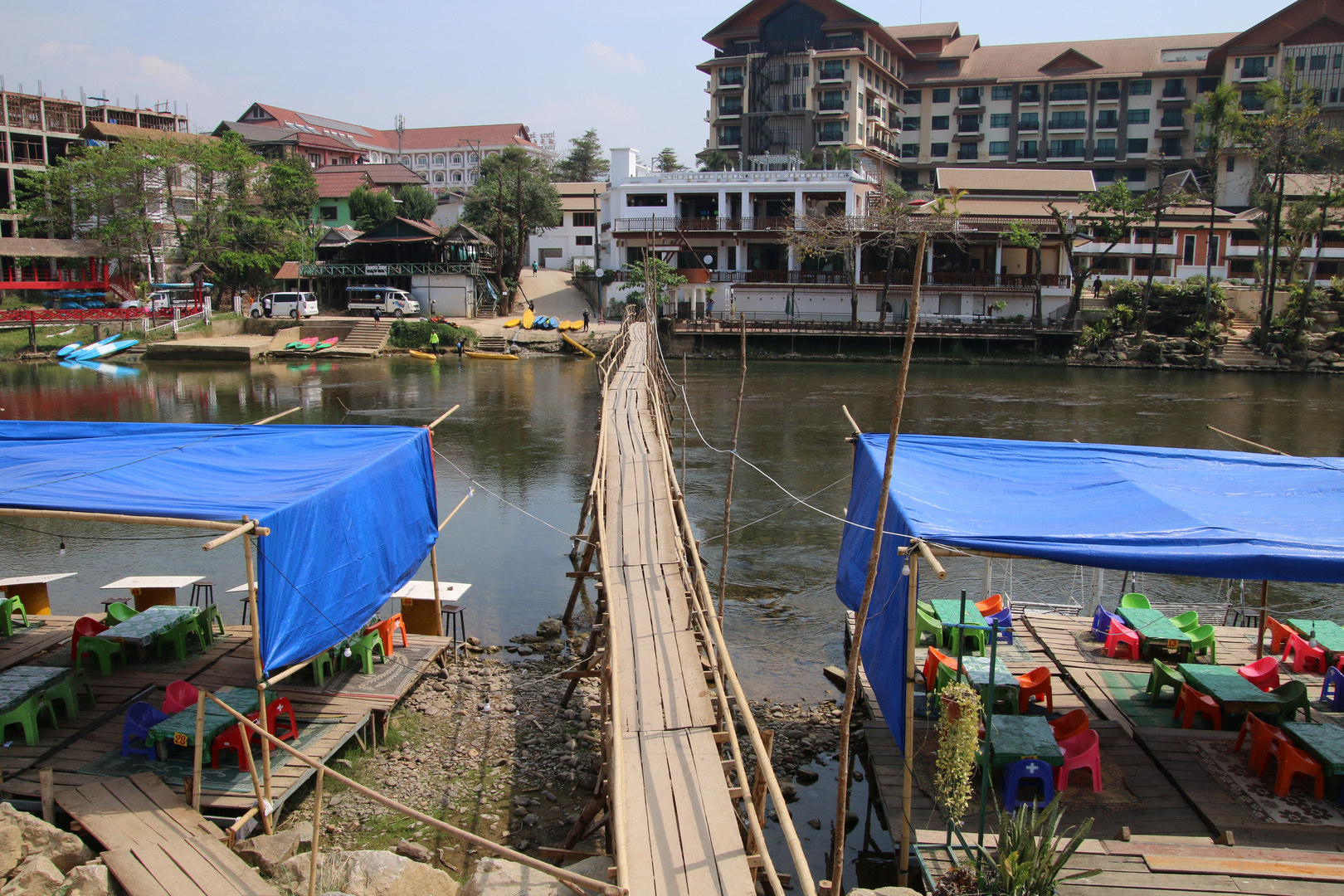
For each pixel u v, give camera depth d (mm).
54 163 70938
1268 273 54688
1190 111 68250
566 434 30469
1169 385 44594
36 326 51875
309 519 9312
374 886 7113
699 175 61906
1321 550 7828
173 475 10562
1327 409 36750
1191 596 16281
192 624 11523
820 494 22750
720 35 84562
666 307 58719
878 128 81125
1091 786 8773
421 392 39719
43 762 8766
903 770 8805
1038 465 11305
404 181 81312
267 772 8258
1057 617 13289
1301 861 7121
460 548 18453
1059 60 80938
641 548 12727
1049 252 61562
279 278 63375
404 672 11211
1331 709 10109
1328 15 71375
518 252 64875
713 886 6422
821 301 59125
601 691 9070
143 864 7219
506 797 9320
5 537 19062
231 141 58812
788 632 14297
